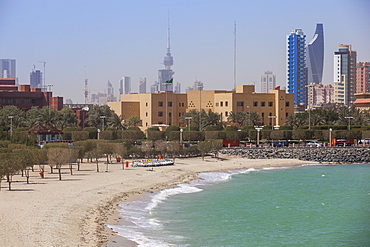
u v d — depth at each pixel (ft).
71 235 160.04
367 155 479.82
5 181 268.00
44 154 297.33
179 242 171.83
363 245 183.11
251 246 176.76
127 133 530.68
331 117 630.33
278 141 542.16
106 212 202.80
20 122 605.31
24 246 143.54
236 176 356.79
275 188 307.58
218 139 471.62
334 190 304.30
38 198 215.92
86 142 392.27
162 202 241.76
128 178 297.74
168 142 476.13
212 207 237.86
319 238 191.52
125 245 157.48
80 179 283.79
